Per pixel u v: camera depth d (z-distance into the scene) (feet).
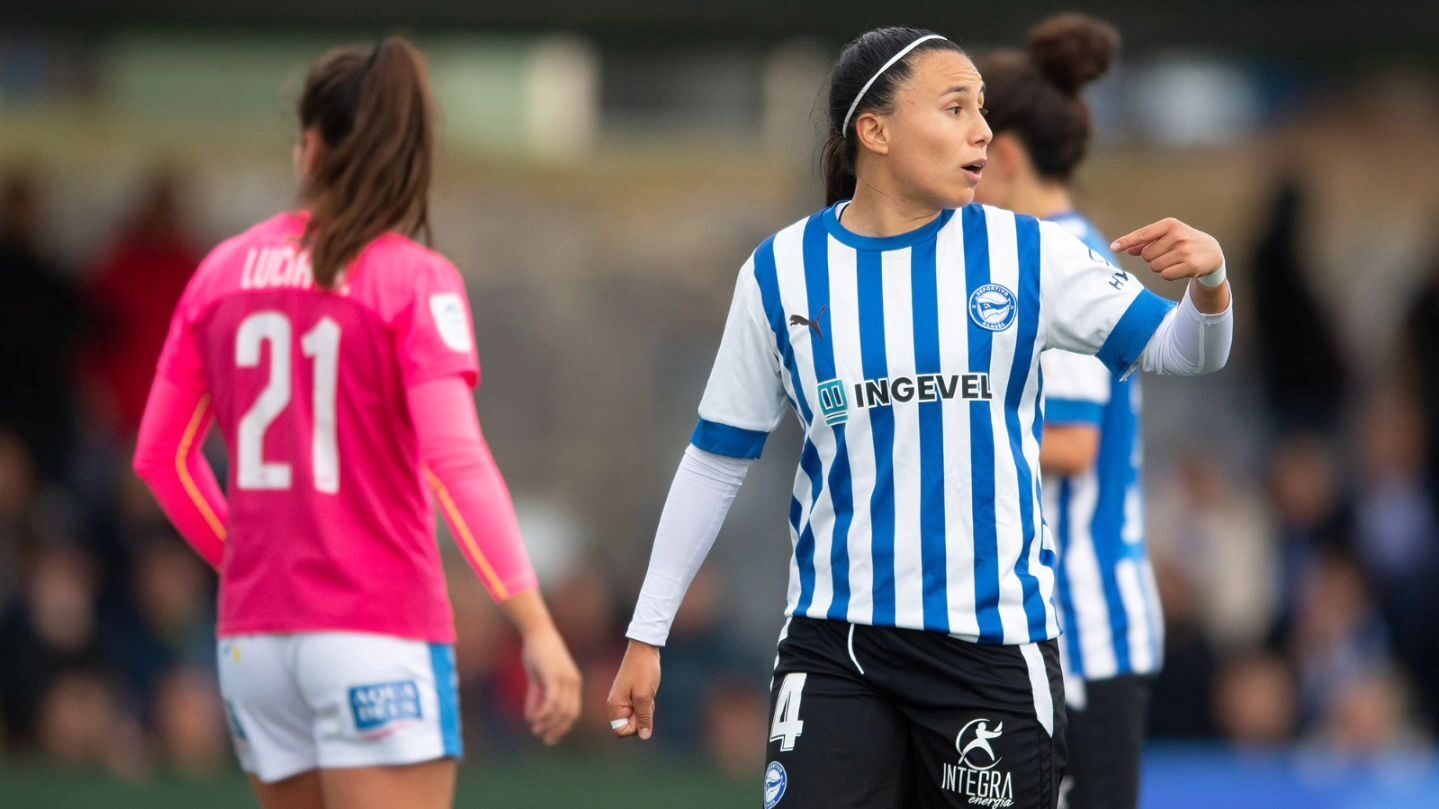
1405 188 128.88
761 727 99.76
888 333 39.93
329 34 94.43
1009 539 39.86
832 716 40.57
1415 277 127.65
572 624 100.89
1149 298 39.40
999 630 39.68
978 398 39.70
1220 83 131.03
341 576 41.19
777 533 120.57
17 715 93.91
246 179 126.00
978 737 39.91
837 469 40.45
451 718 42.19
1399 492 110.11
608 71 135.74
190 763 95.20
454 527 41.22
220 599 42.75
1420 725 102.12
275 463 41.55
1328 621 101.91
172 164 118.52
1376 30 94.48
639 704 42.80
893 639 40.06
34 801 74.79
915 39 40.63
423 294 41.47
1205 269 37.45
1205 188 127.24
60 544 97.45
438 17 93.30
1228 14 93.97
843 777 40.24
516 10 93.20
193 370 43.70
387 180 42.27
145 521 99.25
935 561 39.73
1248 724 92.07
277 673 41.55
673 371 136.15
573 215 135.54
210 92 127.95
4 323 102.42
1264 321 116.67
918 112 40.01
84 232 123.03
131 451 104.22
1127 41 94.02
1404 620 104.94
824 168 42.93
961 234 40.47
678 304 135.95
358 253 41.63
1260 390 118.52
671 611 42.75
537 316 135.54
